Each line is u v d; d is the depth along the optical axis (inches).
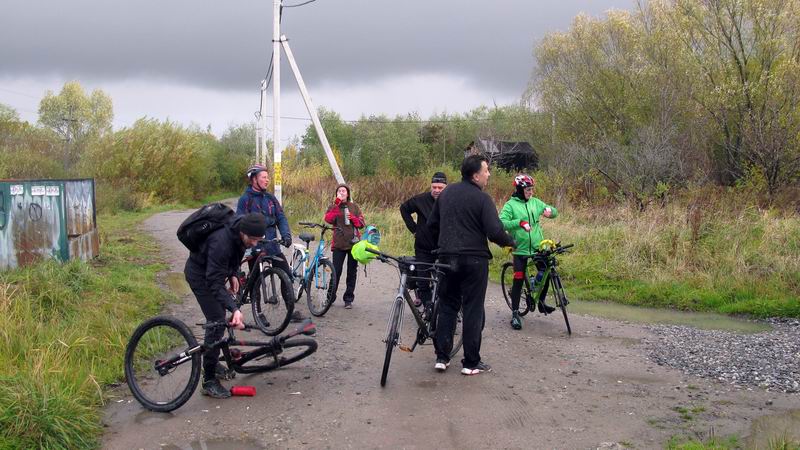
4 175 1034.7
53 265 326.3
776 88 790.5
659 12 992.9
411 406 206.1
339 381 230.5
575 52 1171.9
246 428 189.2
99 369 225.0
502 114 1985.7
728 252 411.5
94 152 1409.9
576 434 184.2
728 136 851.4
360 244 237.3
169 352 235.0
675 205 555.8
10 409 171.3
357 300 374.0
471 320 233.8
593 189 809.5
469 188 235.3
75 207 403.5
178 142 1502.2
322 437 183.0
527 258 313.4
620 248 456.8
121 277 376.5
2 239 322.3
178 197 1486.2
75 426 176.6
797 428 186.7
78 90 2783.0
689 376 237.1
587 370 245.0
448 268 232.4
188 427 189.8
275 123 708.0
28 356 219.0
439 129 2062.0
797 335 300.5
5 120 1445.6
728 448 171.9
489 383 228.8
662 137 844.6
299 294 341.7
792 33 849.5
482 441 179.9
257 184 301.1
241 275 304.3
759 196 663.1
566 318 303.9
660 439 180.2
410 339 290.5
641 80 1029.2
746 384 227.1
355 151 1829.5
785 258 392.5
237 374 236.8
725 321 336.8
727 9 866.1
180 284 397.7
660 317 346.0
